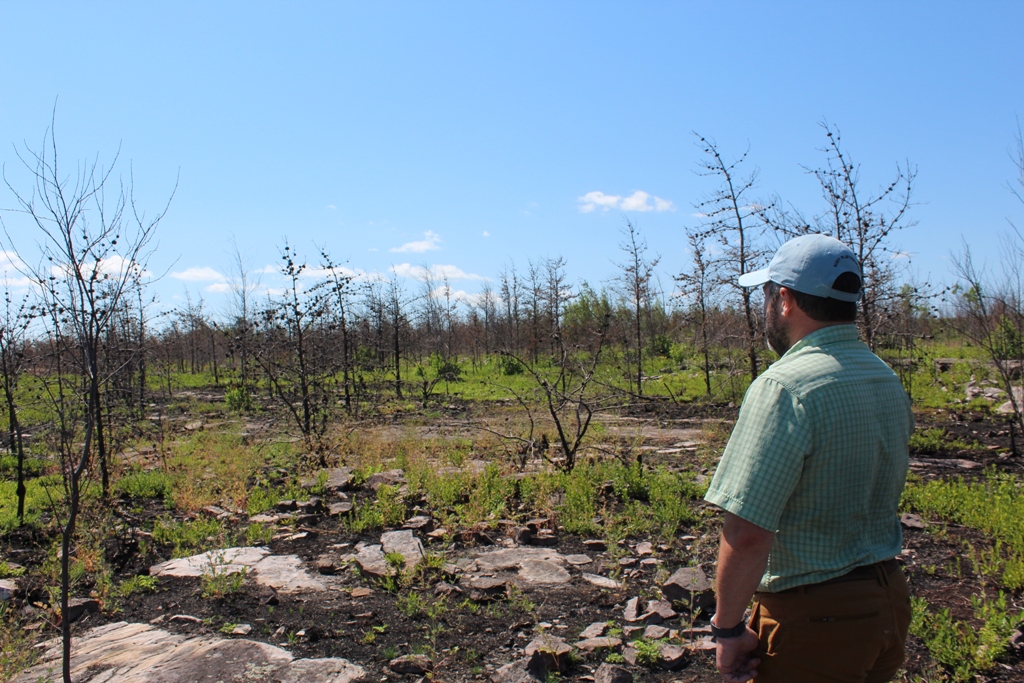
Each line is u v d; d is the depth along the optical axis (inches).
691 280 614.2
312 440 402.3
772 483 80.1
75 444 315.9
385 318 827.4
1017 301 375.2
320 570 217.8
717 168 534.0
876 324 435.2
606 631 175.6
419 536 251.9
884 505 86.7
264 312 434.0
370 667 158.4
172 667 157.3
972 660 154.7
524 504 288.7
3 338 276.7
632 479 307.4
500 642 170.4
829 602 82.3
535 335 797.9
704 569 213.0
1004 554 223.0
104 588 196.2
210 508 288.0
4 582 205.6
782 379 82.6
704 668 157.3
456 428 504.1
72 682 151.9
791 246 89.9
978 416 532.4
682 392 693.3
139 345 460.1
